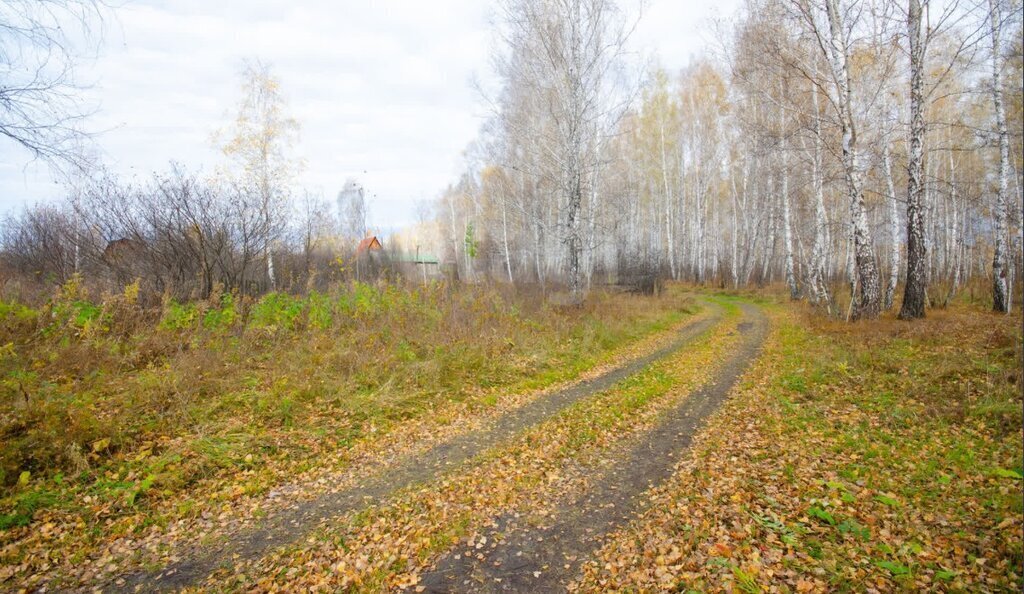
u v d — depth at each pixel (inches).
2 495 202.4
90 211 498.9
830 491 192.9
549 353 495.5
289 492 227.9
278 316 473.1
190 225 529.3
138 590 159.9
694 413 323.6
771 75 673.0
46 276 558.6
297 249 708.0
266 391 328.5
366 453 272.7
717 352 517.0
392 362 401.4
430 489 228.5
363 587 159.9
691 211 1692.9
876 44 545.6
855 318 580.4
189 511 206.8
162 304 449.4
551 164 768.3
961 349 371.6
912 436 243.6
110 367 350.0
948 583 135.1
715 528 176.4
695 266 1596.9
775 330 629.6
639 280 1131.3
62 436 235.8
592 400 362.6
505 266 1624.0
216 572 169.5
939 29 495.5
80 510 199.6
